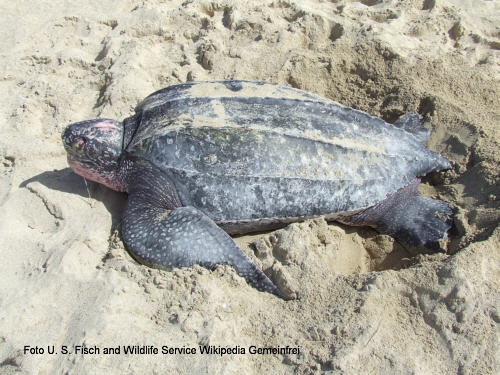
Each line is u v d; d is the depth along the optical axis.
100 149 2.19
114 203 2.29
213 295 1.75
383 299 1.75
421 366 1.57
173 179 2.08
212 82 2.36
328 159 2.06
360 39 3.12
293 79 2.96
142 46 3.18
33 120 2.79
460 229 2.11
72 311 1.69
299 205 2.05
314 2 3.59
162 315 1.71
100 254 1.97
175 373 1.53
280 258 1.95
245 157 2.02
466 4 3.59
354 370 1.55
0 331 1.62
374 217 2.22
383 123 2.24
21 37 3.45
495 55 3.08
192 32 3.33
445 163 2.34
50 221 2.15
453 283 1.74
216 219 2.06
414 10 3.49
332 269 1.99
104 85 3.00
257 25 3.28
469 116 2.58
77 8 3.72
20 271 1.88
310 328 1.68
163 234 1.93
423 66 2.93
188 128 2.06
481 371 1.57
